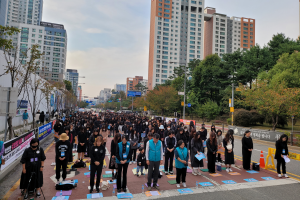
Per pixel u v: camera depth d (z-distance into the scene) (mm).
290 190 6215
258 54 39469
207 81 45656
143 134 14883
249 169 8500
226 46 127250
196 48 114625
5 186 6098
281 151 7598
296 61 27297
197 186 6367
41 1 151875
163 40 109750
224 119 40812
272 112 18984
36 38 96250
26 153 5258
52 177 6945
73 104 72688
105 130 11633
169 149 7586
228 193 5926
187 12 114812
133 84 177125
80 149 8766
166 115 60000
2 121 16547
